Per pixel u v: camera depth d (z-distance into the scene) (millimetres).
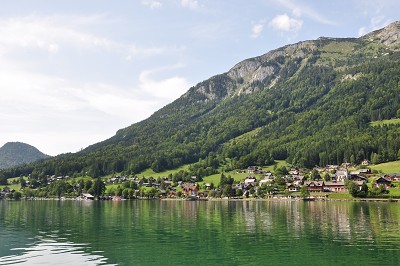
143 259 53969
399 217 99750
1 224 95562
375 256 53438
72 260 53938
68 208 156250
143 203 198375
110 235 74562
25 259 55000
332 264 49688
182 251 58656
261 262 51344
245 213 119438
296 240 66062
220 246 62000
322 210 126562
